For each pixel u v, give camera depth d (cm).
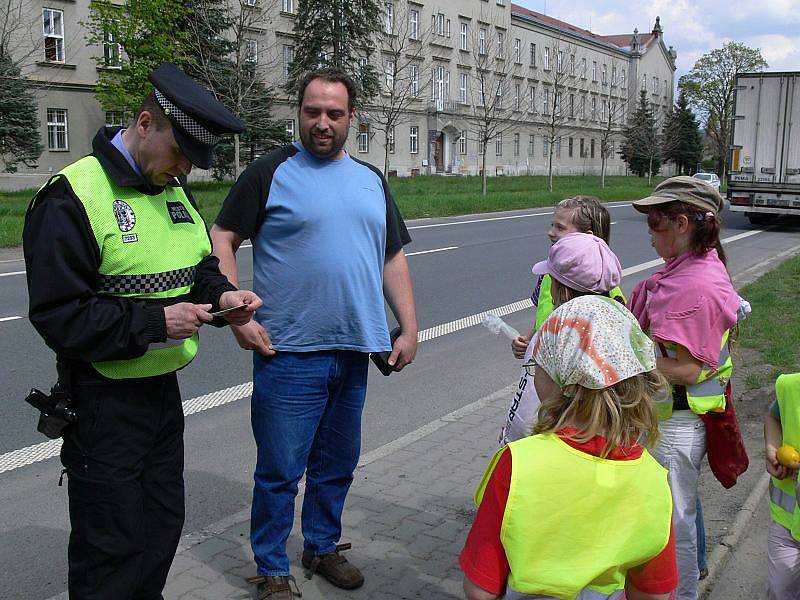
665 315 269
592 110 8025
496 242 1692
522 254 1509
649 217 279
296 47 4088
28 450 504
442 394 649
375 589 332
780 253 1605
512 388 657
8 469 474
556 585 184
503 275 1260
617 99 8331
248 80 2770
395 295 351
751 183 2078
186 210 266
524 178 6300
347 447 338
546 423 195
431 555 361
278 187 313
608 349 187
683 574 291
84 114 3672
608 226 322
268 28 4125
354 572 334
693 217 270
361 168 331
